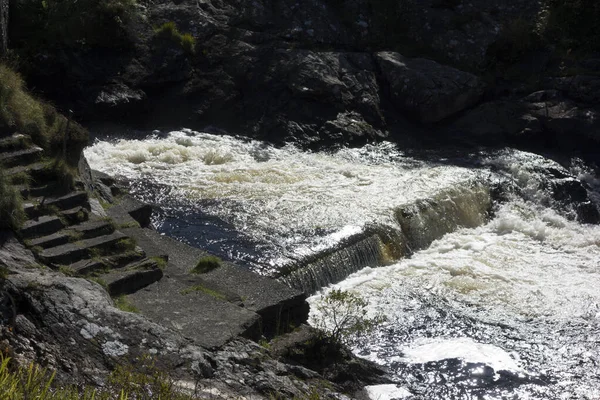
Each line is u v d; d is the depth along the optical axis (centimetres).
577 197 1889
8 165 1121
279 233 1438
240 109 2022
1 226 1003
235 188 1648
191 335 925
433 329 1304
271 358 934
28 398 539
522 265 1561
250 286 1123
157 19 2114
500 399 1140
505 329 1325
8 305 780
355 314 1284
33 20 1905
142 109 1934
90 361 745
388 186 1723
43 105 1269
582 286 1491
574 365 1237
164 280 1064
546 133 2133
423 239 1603
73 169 1197
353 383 1088
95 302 838
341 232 1462
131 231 1188
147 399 663
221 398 736
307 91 2036
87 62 1914
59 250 1020
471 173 1848
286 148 1944
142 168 1708
